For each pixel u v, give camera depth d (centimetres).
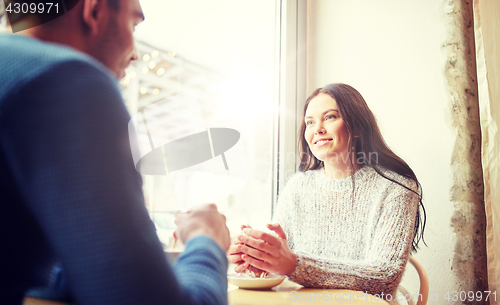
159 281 24
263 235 78
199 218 37
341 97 118
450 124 135
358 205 109
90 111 24
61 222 23
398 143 147
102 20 32
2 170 24
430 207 137
